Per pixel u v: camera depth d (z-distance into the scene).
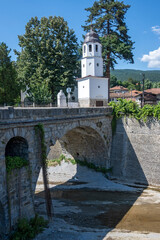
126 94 76.44
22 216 19.86
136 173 35.44
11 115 18.06
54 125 24.17
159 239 19.94
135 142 36.16
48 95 46.84
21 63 55.06
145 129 35.28
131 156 36.31
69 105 44.78
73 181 37.12
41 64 50.84
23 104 35.16
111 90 98.38
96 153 39.38
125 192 32.06
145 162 34.78
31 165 20.73
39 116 21.47
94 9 51.31
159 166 33.47
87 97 44.50
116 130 38.34
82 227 21.84
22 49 55.28
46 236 19.33
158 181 33.31
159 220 23.58
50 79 51.06
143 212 25.50
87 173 39.03
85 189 33.62
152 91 63.34
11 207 18.67
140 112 35.50
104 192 32.25
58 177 38.66
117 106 37.88
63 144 41.16
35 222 20.52
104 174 37.88
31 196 20.92
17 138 20.61
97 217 24.25
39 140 21.36
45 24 52.75
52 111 23.42
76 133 36.53
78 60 57.81
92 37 45.03
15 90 40.94
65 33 54.16
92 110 32.38
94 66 45.03
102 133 36.12
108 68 51.66
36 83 49.72
